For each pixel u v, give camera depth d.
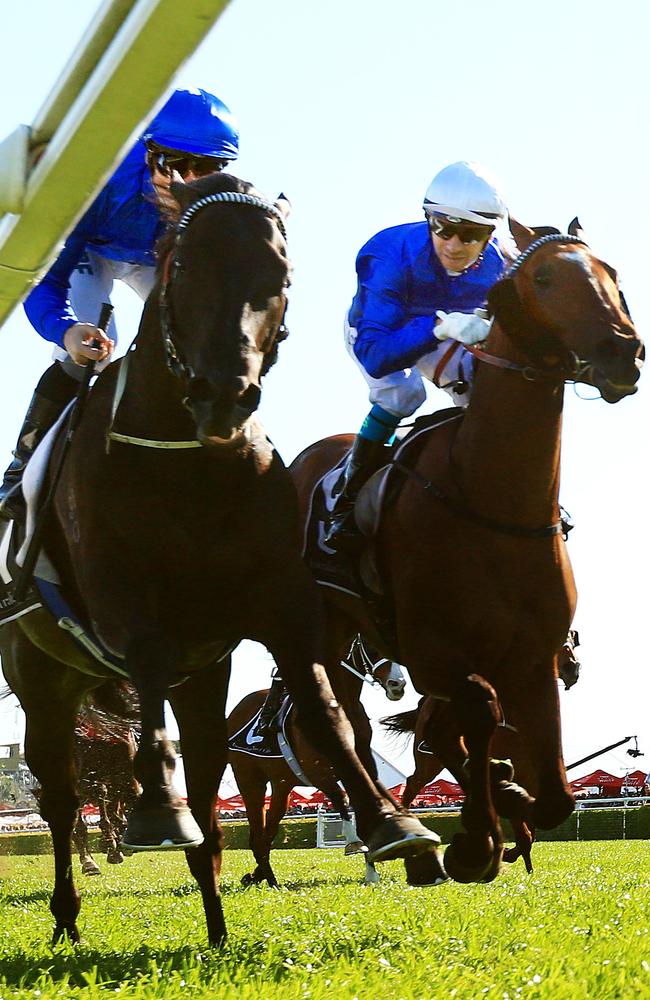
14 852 35.94
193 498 6.00
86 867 20.20
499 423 7.44
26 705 7.86
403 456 8.12
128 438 6.05
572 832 37.94
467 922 7.24
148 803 5.28
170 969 5.61
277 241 5.54
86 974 5.39
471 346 7.59
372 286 8.46
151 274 7.96
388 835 5.41
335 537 8.31
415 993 4.80
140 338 6.15
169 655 5.80
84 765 18.62
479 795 7.33
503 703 7.80
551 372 7.29
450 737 8.90
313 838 37.72
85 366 6.93
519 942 6.22
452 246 8.08
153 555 6.05
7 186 3.69
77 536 6.32
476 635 7.52
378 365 8.27
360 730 9.96
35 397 7.71
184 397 5.72
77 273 7.75
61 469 6.67
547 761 7.52
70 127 3.29
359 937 6.71
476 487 7.52
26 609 7.14
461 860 7.48
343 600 8.63
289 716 15.08
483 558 7.48
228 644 6.51
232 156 7.35
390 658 8.58
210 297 5.39
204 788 6.98
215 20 2.66
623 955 5.54
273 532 6.15
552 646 7.59
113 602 6.01
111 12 2.92
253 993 4.73
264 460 6.21
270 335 5.56
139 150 7.58
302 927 7.40
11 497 7.33
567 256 7.24
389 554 7.97
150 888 14.93
